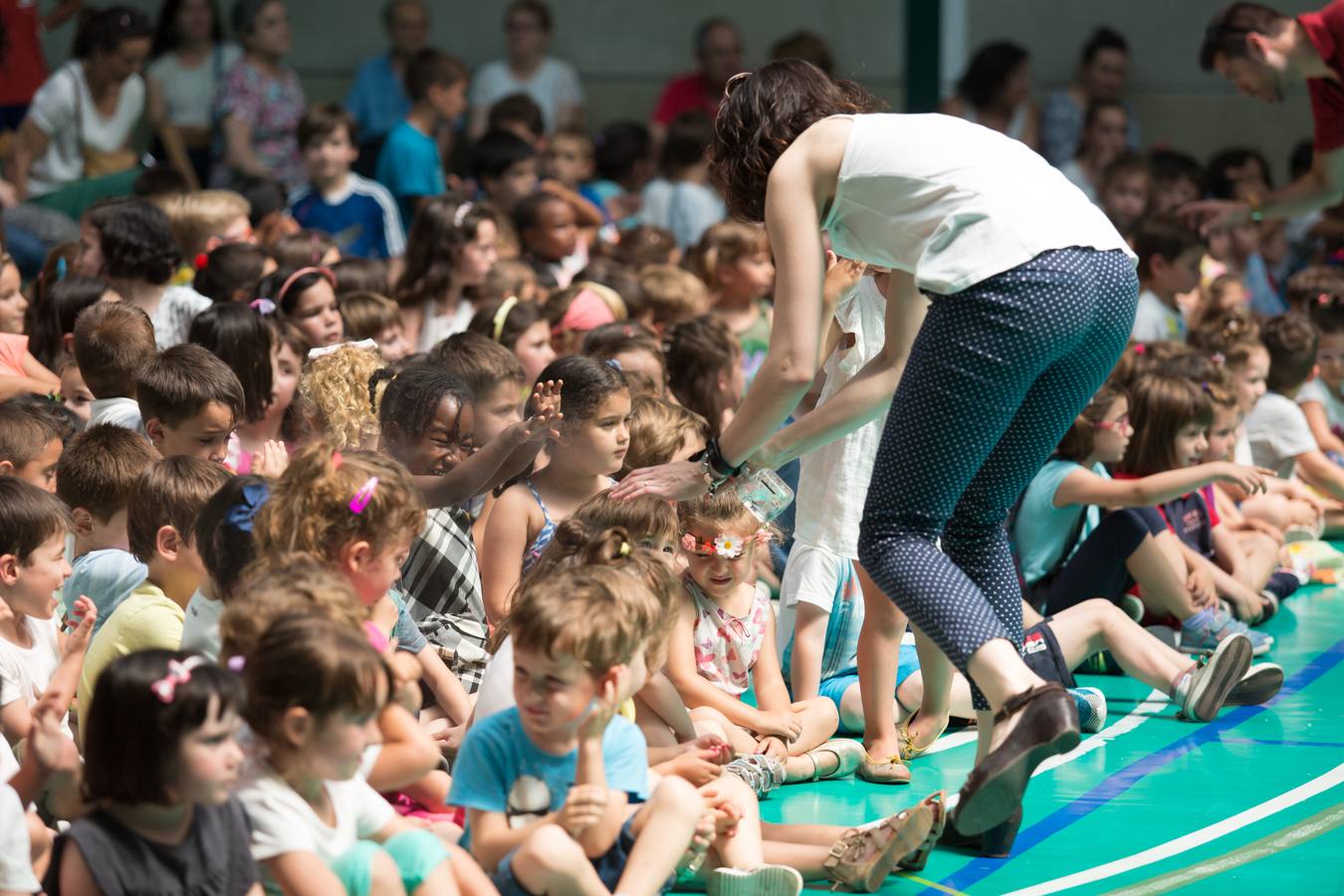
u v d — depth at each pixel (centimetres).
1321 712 580
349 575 395
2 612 415
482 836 373
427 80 1148
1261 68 812
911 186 396
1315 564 821
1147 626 661
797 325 397
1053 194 400
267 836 341
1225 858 432
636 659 380
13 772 399
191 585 447
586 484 539
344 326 736
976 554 426
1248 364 818
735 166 419
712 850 405
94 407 588
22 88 1144
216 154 1224
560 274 986
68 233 984
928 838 412
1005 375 388
